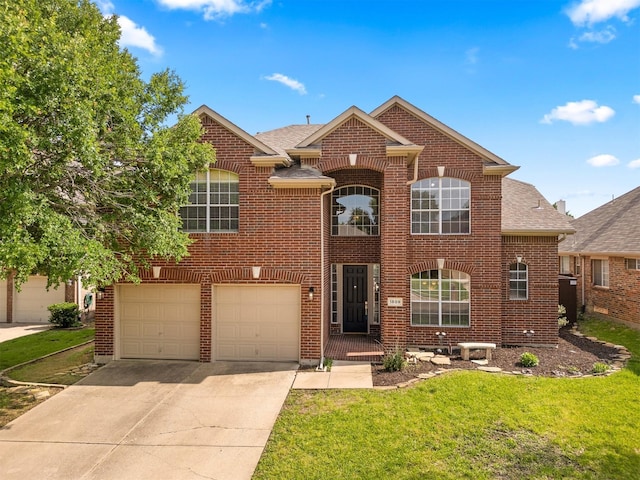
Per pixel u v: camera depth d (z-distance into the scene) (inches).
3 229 245.6
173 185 383.9
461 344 470.6
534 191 672.4
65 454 269.0
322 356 460.4
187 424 311.3
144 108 392.5
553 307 543.5
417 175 534.6
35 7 299.9
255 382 402.9
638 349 522.9
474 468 242.5
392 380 396.8
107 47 387.9
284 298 474.9
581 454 257.1
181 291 484.1
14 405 351.9
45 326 754.2
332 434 286.4
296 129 681.0
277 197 468.4
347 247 590.9
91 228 345.4
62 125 271.3
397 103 550.9
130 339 489.4
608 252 701.3
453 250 537.0
